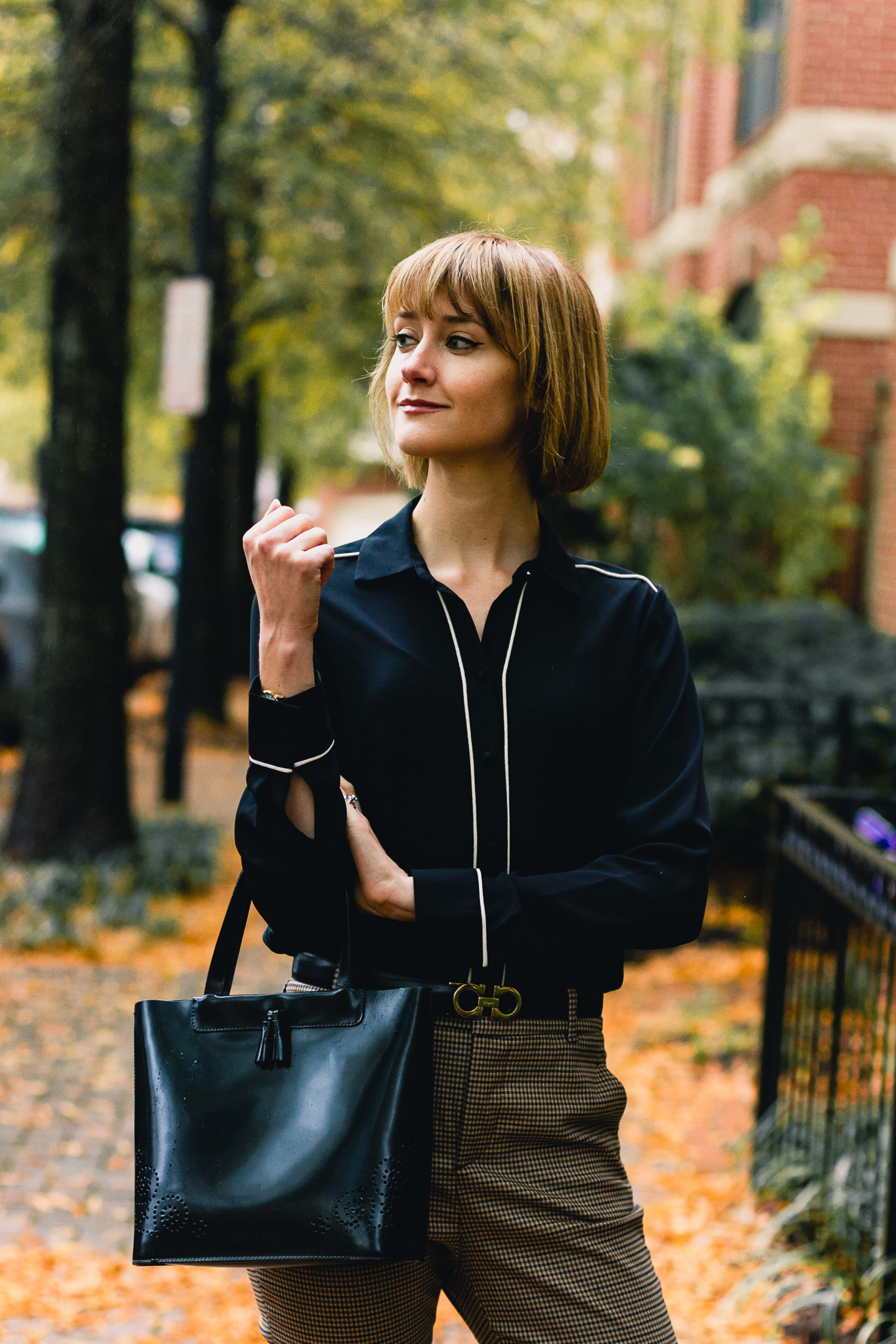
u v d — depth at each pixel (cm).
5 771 1013
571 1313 160
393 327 169
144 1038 155
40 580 700
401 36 943
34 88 905
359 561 170
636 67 1063
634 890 156
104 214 670
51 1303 316
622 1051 503
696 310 1041
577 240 1112
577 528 966
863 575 1062
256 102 975
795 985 389
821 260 1016
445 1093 159
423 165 1006
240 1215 145
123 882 664
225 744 1212
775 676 711
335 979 164
